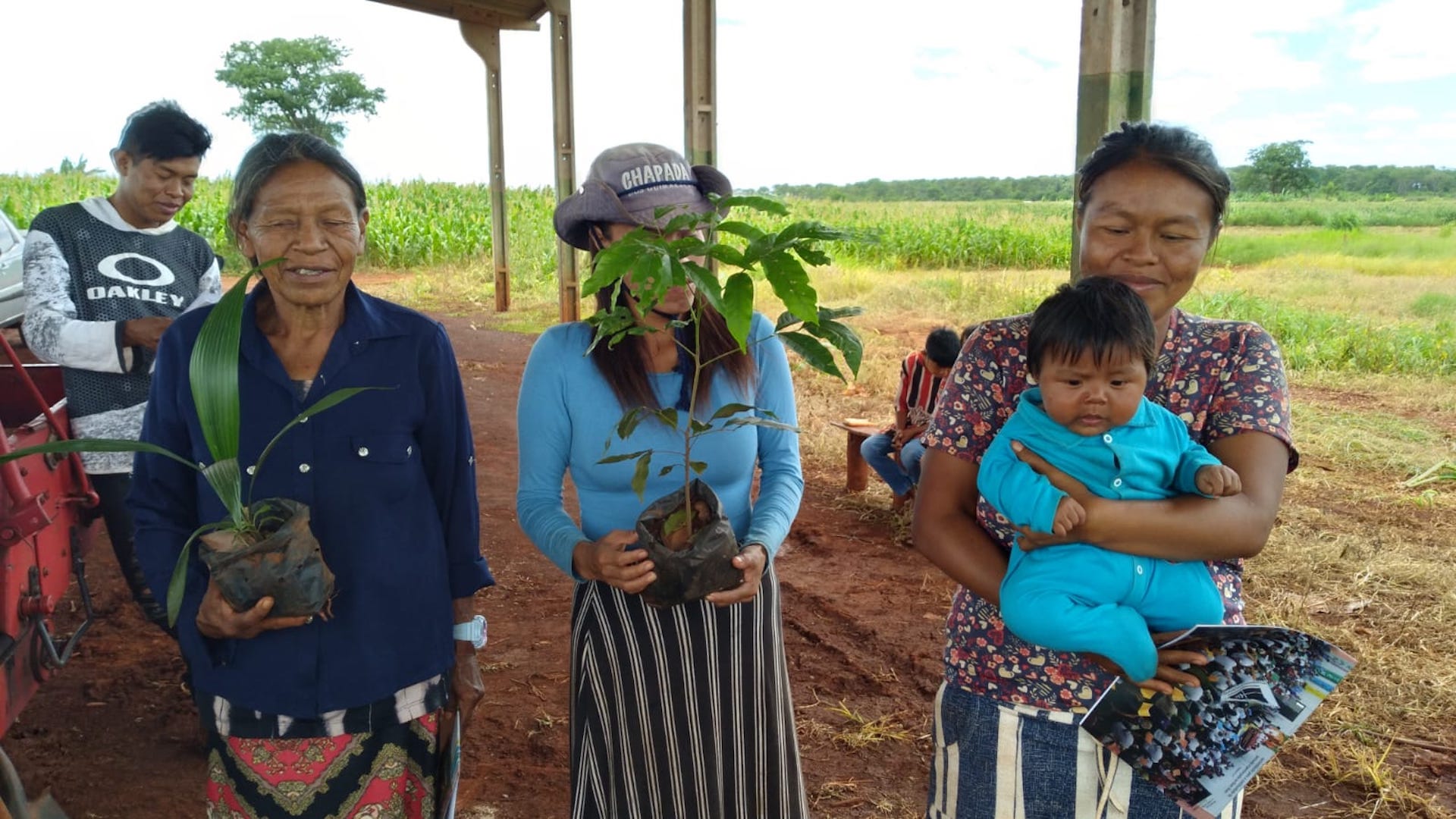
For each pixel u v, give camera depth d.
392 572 1.84
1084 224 1.58
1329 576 5.04
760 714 1.96
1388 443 7.73
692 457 1.95
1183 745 1.47
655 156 1.88
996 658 1.64
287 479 1.78
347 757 1.83
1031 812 1.62
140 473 1.82
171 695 3.73
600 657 1.92
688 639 1.90
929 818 1.80
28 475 2.46
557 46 12.69
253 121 51.81
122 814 2.96
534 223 23.70
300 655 1.78
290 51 51.94
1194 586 1.50
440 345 1.94
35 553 2.48
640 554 1.72
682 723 1.92
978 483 1.57
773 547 1.90
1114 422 1.47
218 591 1.60
